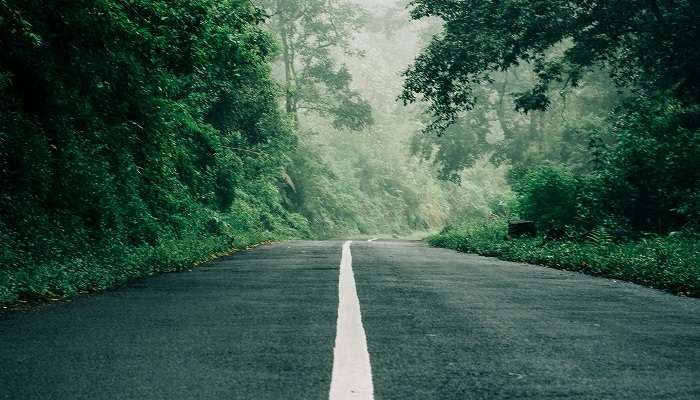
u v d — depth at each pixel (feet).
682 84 73.82
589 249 47.39
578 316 19.72
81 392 10.88
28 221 35.45
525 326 17.62
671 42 75.20
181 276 33.27
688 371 12.53
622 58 88.79
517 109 87.25
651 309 21.77
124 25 39.75
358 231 184.96
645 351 14.46
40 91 42.16
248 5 55.62
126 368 12.56
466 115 174.19
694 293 27.45
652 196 62.49
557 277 33.96
